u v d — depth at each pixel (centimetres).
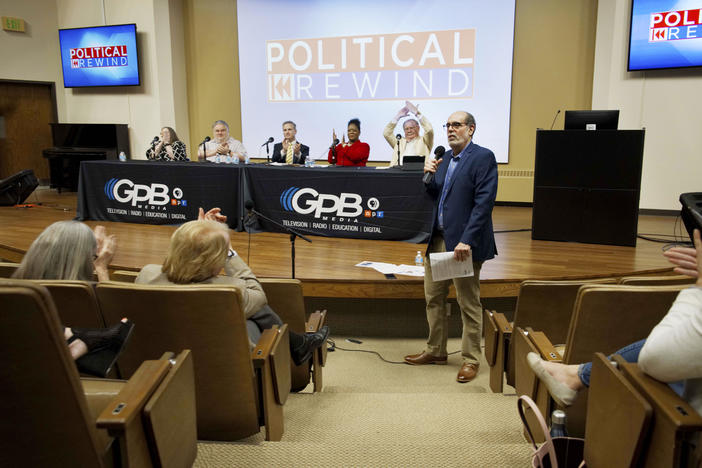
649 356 106
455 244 290
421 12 786
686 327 103
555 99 755
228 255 200
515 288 380
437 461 157
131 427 112
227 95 918
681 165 677
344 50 829
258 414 189
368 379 318
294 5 841
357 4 811
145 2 900
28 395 101
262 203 534
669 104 671
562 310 229
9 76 945
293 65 858
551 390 160
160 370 128
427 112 805
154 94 927
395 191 491
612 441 123
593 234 496
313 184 514
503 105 773
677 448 101
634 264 420
